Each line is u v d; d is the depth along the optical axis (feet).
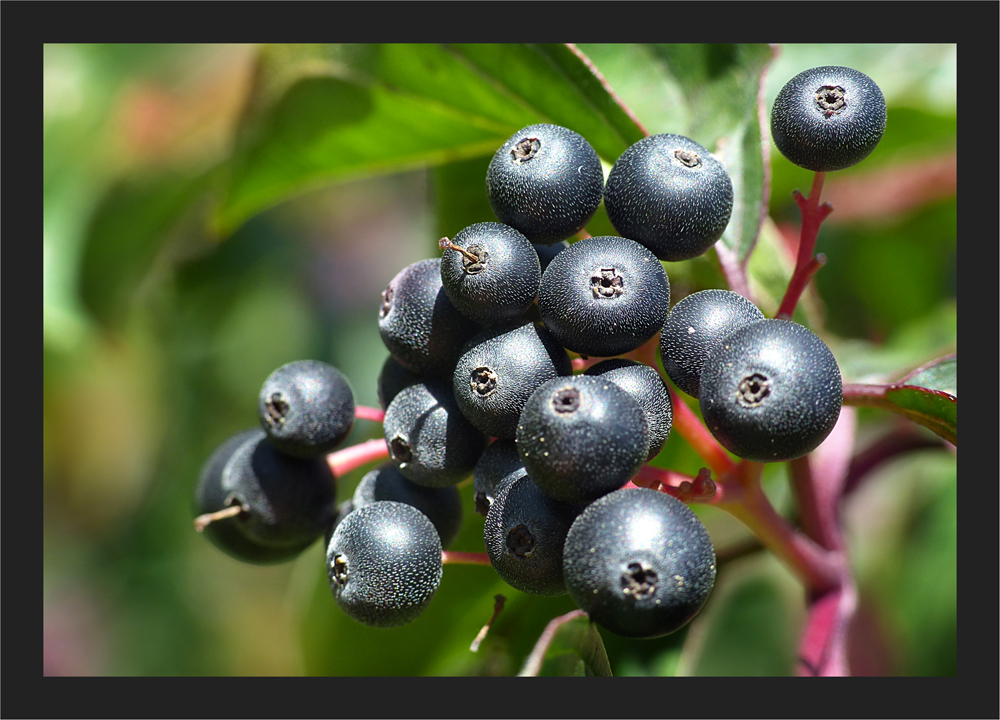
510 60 0.59
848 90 0.54
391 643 0.62
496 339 0.53
